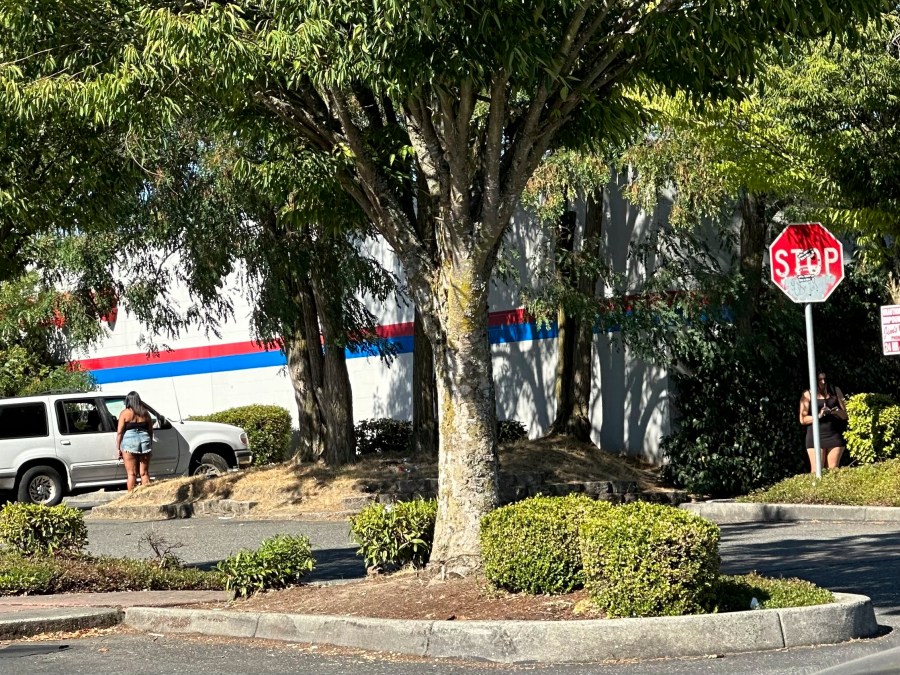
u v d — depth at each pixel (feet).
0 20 34.83
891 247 58.08
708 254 68.03
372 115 35.53
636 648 25.46
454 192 31.09
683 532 26.43
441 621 27.02
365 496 64.08
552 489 65.51
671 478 69.00
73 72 35.63
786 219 66.69
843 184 54.08
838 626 26.43
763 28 30.09
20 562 39.63
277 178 33.96
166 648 29.63
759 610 26.14
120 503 69.51
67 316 77.82
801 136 53.36
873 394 59.72
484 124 33.83
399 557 34.04
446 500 31.60
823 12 29.04
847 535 45.39
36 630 32.07
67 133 39.88
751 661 24.59
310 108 34.06
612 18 31.96
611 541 26.53
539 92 30.04
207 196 63.05
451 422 31.68
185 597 36.60
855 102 51.65
